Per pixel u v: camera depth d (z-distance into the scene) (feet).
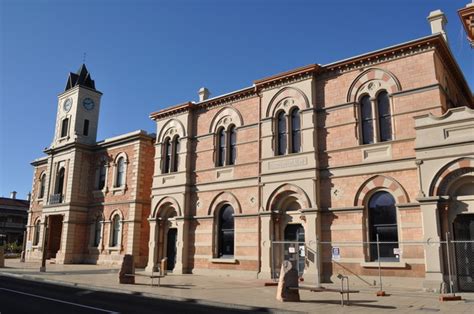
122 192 106.42
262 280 67.87
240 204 76.69
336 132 66.54
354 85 66.13
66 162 119.75
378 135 62.34
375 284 57.62
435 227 52.08
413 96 59.72
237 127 80.53
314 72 70.18
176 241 86.28
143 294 52.06
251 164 76.59
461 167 51.62
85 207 115.96
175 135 90.84
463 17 54.08
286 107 72.74
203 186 83.61
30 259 127.24
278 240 69.92
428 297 47.29
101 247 108.27
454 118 53.16
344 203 63.31
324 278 62.80
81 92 125.39
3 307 39.34
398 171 58.95
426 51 59.93
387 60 63.31
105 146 115.14
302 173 67.46
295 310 38.63
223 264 76.64
